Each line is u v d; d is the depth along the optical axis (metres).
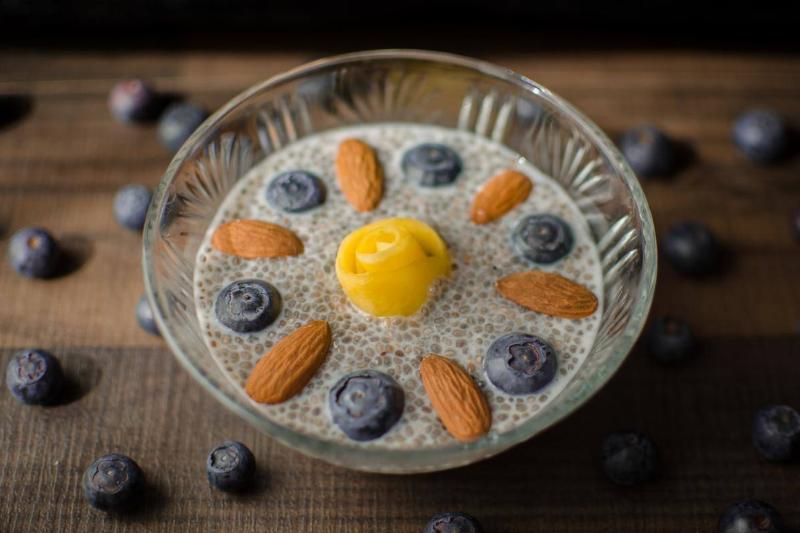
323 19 0.41
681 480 0.33
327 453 0.28
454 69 0.34
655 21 0.41
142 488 0.32
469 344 0.30
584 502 0.33
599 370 0.29
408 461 0.28
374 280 0.29
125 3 0.39
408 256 0.29
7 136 0.39
